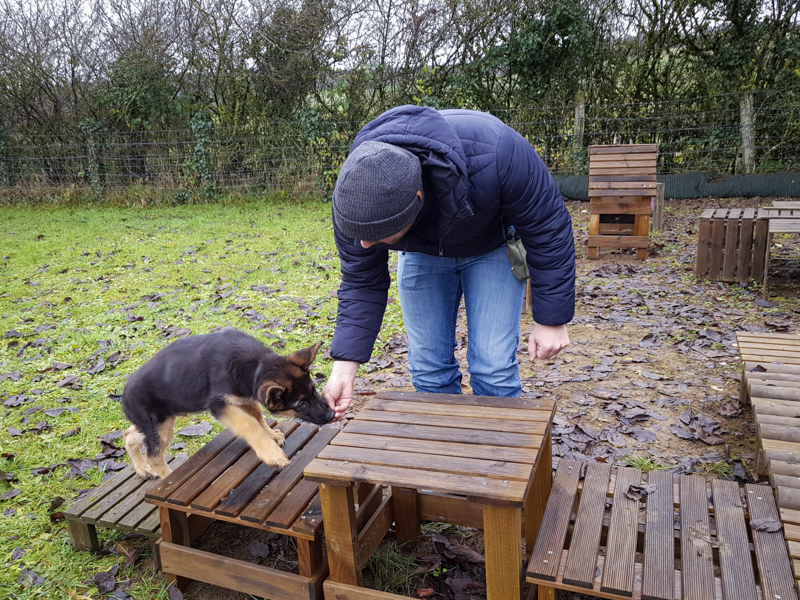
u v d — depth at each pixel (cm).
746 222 666
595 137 1366
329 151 1417
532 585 235
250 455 282
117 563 283
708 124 1295
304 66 1477
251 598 262
